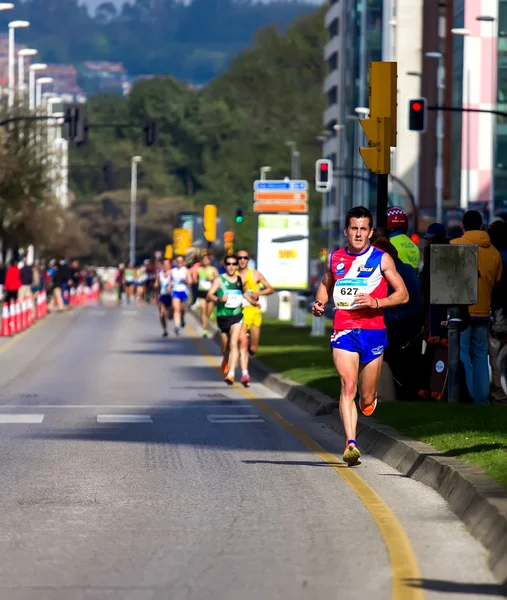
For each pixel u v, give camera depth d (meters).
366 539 22.69
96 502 26.47
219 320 56.41
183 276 101.19
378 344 30.95
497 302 42.53
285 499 26.83
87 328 113.25
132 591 18.91
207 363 72.50
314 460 32.91
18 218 175.75
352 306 30.45
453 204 186.38
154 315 142.75
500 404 39.94
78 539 22.69
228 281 56.09
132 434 38.84
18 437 38.06
